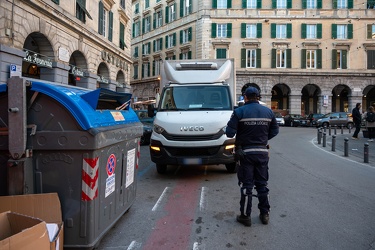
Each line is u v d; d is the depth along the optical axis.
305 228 4.10
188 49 37.78
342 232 3.97
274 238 3.78
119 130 3.66
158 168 7.35
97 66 20.19
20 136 2.95
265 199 4.23
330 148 13.26
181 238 3.79
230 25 35.38
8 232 2.49
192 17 37.12
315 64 35.44
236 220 4.37
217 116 6.70
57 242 2.62
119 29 24.70
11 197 2.87
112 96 3.90
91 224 3.10
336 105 39.34
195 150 6.46
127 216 4.52
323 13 35.16
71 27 16.17
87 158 3.05
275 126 4.31
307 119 32.09
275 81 35.19
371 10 34.97
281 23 35.25
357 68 35.31
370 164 9.14
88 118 3.07
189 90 7.62
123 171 3.98
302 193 5.82
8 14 11.55
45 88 3.05
